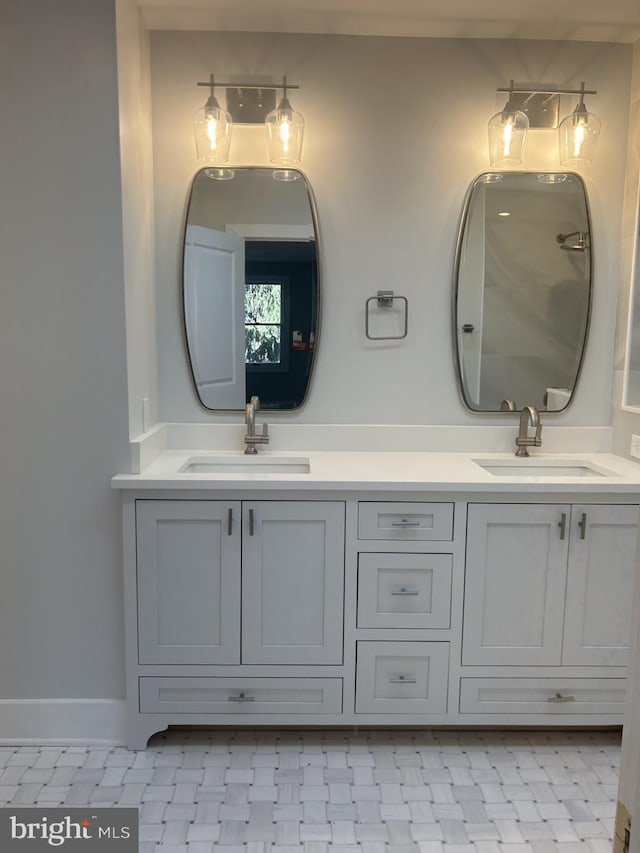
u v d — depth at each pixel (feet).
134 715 6.44
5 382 6.28
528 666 6.48
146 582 6.28
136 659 6.38
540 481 6.21
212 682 6.41
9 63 5.90
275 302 7.54
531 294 7.59
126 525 6.20
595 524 6.32
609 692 6.55
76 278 6.15
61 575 6.50
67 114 5.96
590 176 7.47
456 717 6.53
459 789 5.92
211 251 7.45
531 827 5.45
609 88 7.37
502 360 7.67
